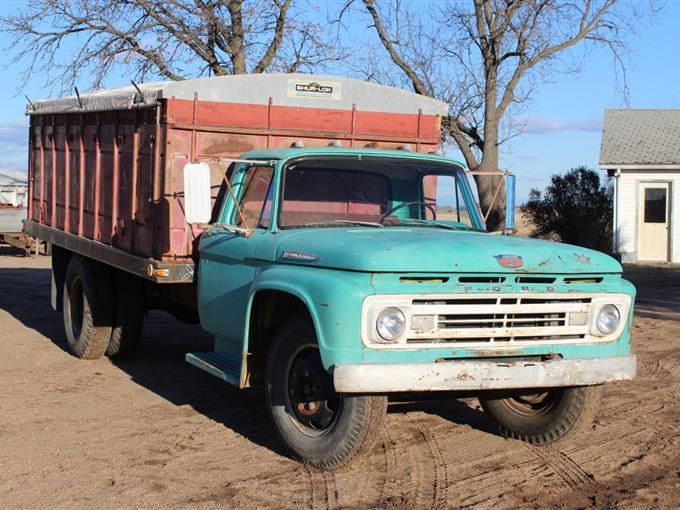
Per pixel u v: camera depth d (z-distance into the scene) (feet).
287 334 20.38
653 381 30.91
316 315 18.72
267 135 26.99
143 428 24.06
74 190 34.50
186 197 21.18
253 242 22.02
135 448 22.09
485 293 18.97
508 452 22.18
